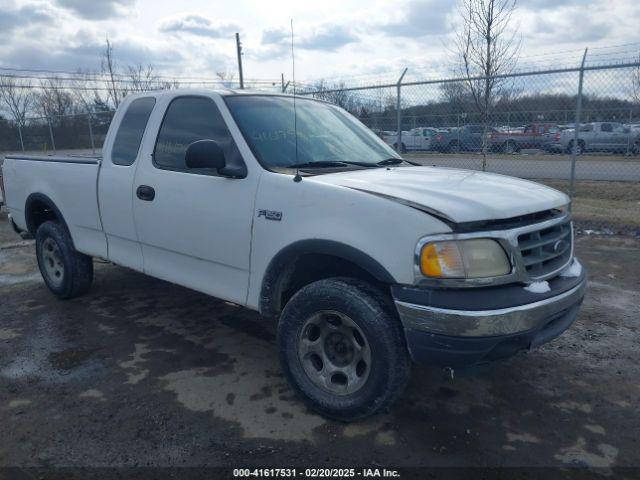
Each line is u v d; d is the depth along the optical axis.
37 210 5.80
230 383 3.82
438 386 3.77
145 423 3.32
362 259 2.97
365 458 2.98
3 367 4.10
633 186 13.04
